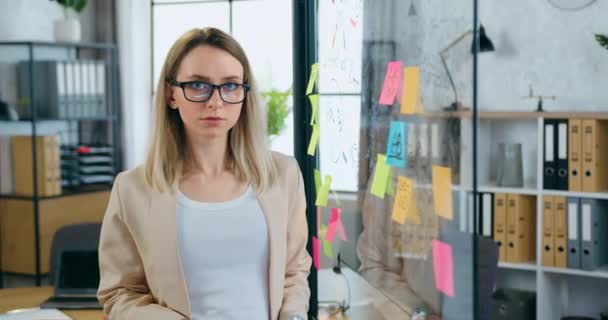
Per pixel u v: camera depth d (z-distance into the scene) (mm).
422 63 1494
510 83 4965
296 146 2449
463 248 1328
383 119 1729
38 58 5930
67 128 6270
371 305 1864
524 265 4504
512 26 4930
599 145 4340
